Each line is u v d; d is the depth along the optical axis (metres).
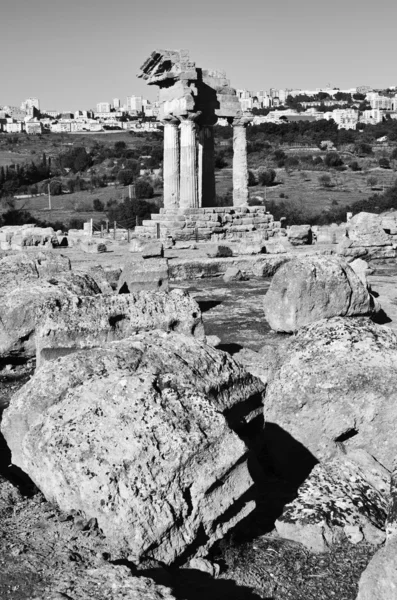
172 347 9.78
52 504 7.91
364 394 9.80
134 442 7.50
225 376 9.76
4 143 196.50
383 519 8.45
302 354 10.46
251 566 7.64
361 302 17.16
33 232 46.75
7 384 14.57
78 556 6.91
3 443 11.09
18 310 15.25
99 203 104.25
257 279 28.67
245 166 52.12
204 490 7.50
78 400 8.25
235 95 51.28
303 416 9.96
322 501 8.46
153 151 154.38
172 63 47.28
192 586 7.16
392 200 80.25
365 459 9.45
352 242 33.09
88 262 32.06
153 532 7.14
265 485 9.84
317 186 119.81
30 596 6.24
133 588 6.29
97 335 13.59
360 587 6.77
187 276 28.80
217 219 47.78
